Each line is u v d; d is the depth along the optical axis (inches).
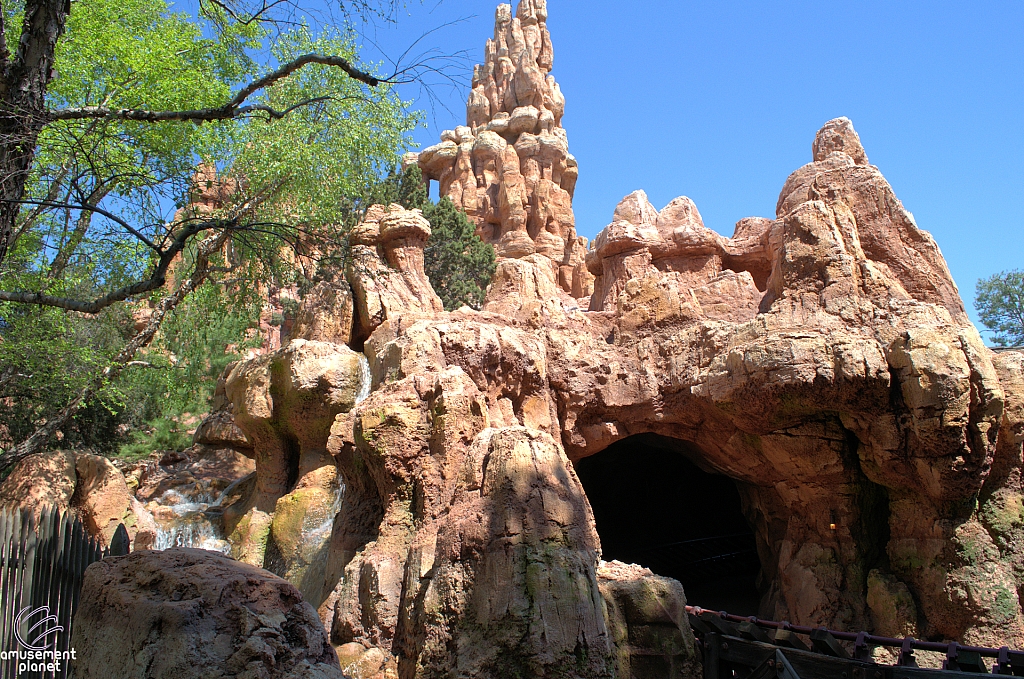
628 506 1048.8
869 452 649.0
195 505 882.8
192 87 786.2
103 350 914.1
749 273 866.1
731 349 677.9
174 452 1105.4
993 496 629.6
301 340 761.0
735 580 1075.3
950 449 597.6
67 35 775.1
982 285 2100.1
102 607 207.2
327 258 486.9
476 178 2394.2
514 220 2231.8
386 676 399.5
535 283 839.7
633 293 802.2
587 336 788.0
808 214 697.0
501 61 2655.0
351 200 847.1
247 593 201.2
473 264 1459.2
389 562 454.9
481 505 373.7
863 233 738.2
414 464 480.7
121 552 379.6
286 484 780.0
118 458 1087.0
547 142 2431.1
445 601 357.4
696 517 1083.9
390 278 850.8
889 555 669.3
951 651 408.2
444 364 634.2
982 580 605.0
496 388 682.2
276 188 802.2
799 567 689.0
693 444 796.6
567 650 329.7
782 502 754.8
